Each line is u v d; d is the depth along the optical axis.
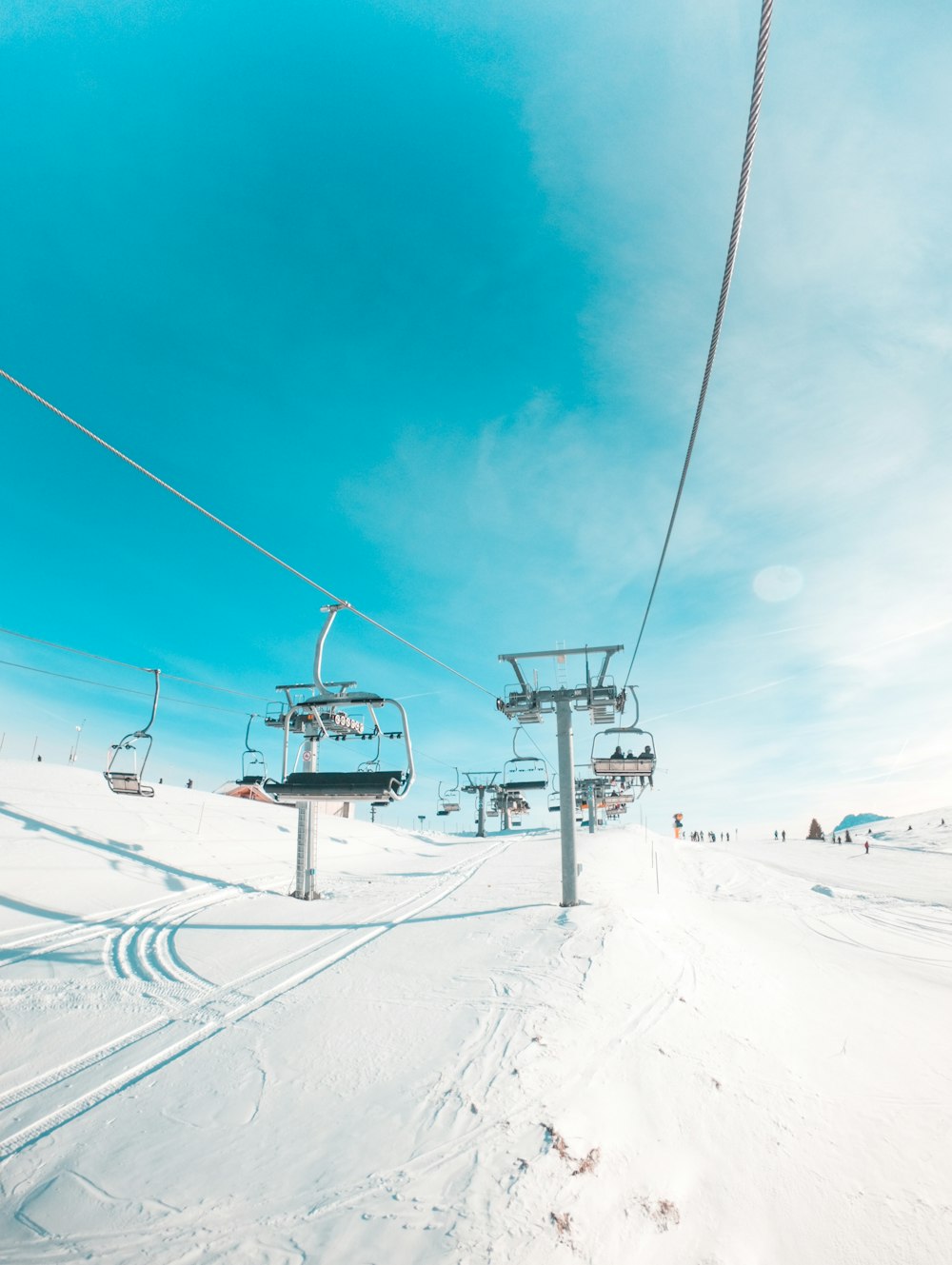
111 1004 9.00
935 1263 5.85
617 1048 8.24
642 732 17.47
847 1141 7.54
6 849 15.69
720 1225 5.87
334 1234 4.93
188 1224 4.96
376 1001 9.11
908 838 61.09
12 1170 5.50
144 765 17.12
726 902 24.20
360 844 31.81
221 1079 7.03
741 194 4.11
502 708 16.22
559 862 25.06
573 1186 5.75
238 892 17.00
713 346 5.45
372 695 14.48
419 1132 6.18
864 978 14.31
